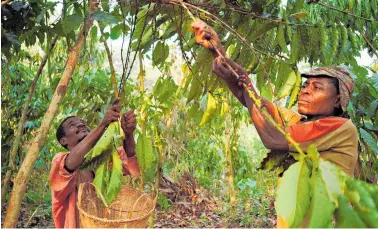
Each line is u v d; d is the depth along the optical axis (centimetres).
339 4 276
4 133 427
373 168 273
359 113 271
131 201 205
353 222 93
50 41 260
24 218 485
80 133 230
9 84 434
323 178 98
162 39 229
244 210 523
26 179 182
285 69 198
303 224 109
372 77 264
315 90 170
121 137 169
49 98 441
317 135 161
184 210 546
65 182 200
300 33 209
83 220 169
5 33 218
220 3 211
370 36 298
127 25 250
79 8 240
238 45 212
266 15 211
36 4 246
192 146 567
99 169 163
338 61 251
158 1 178
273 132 159
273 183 609
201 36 170
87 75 373
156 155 330
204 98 394
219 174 627
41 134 184
